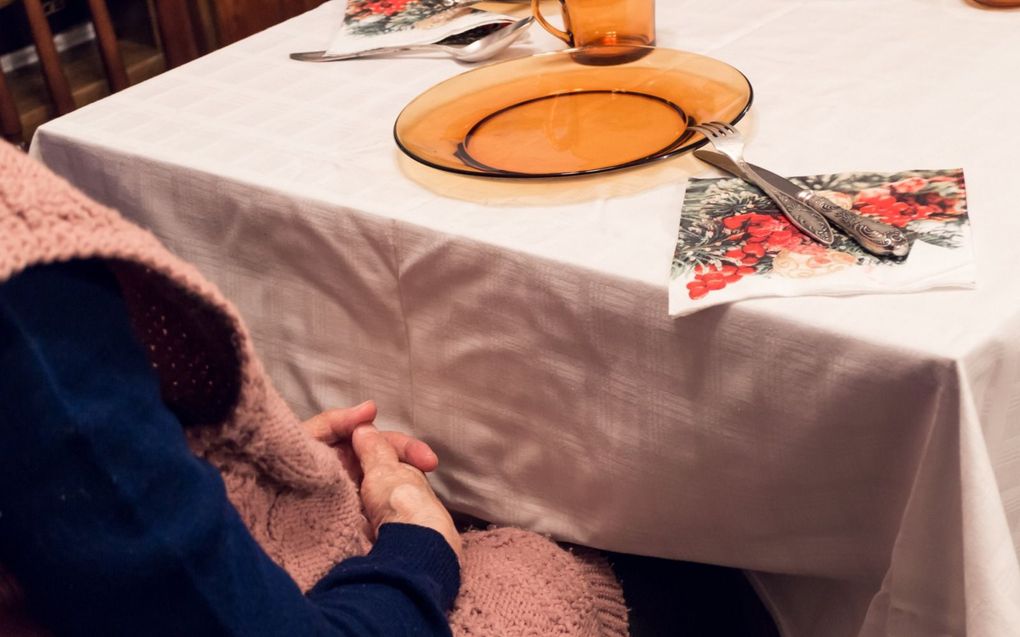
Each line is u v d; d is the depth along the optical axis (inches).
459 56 47.0
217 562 21.4
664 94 40.4
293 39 51.9
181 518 20.9
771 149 36.2
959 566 27.0
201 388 25.6
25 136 80.8
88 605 20.9
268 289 40.2
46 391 19.2
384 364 38.4
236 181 38.4
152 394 21.0
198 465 21.8
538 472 36.4
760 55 43.6
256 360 25.1
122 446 20.1
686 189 34.2
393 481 34.5
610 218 33.5
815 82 40.6
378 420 39.9
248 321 41.4
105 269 20.8
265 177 38.3
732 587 40.1
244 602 22.0
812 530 31.0
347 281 37.4
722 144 35.3
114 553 20.3
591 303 31.3
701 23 47.8
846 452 28.6
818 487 29.9
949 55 41.0
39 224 19.2
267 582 22.9
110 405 20.0
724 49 44.8
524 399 35.2
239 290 41.1
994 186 32.0
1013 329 26.2
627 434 33.0
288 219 37.6
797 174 34.3
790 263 29.5
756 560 32.8
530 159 37.1
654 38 45.7
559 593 33.9
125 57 89.5
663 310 29.8
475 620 32.1
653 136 37.9
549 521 37.0
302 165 39.1
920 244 29.4
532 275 32.2
